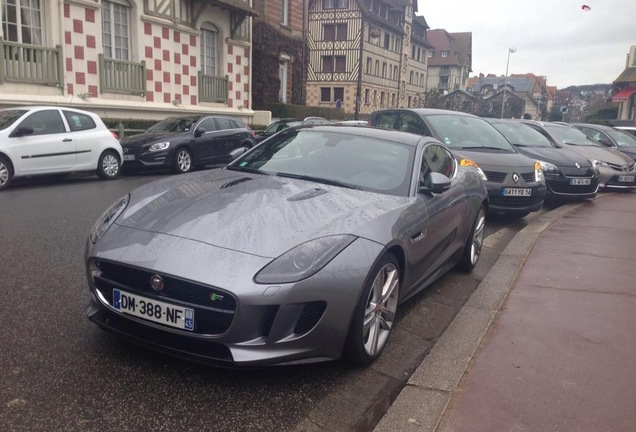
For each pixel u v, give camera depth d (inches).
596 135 623.5
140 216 133.8
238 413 112.6
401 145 183.3
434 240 171.5
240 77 935.0
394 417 113.1
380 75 2171.5
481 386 125.1
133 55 707.4
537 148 428.5
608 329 158.9
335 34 1985.7
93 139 456.1
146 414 109.3
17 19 564.4
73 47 618.2
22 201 340.5
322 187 155.0
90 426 104.0
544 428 108.8
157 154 509.4
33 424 103.2
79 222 277.3
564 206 398.3
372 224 135.3
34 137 411.5
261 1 1091.9
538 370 133.0
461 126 353.7
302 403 118.4
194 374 126.0
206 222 126.2
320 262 118.3
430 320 172.7
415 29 2652.6
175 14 768.9
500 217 358.9
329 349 122.4
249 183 154.9
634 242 272.5
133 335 123.0
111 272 124.6
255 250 117.3
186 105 800.9
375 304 135.2
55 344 135.7
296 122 759.1
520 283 201.9
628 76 1430.9
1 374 120.3
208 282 110.7
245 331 112.0
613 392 123.0
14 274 187.3
